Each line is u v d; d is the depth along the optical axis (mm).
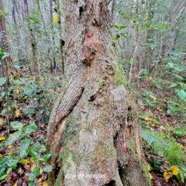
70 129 1342
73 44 1512
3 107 2744
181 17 5715
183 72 4938
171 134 2832
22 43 4582
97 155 1159
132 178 1359
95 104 1350
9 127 2328
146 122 2910
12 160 1527
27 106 2760
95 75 1438
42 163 1374
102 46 1496
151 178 1693
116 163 1188
